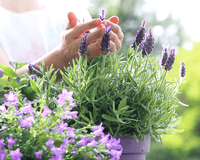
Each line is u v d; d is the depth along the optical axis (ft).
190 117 25.54
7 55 4.00
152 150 24.89
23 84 1.82
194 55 26.94
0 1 4.00
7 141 1.16
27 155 1.13
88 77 1.69
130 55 1.88
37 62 2.15
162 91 1.90
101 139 1.27
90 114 1.58
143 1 32.71
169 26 39.11
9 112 1.24
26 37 4.10
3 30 3.97
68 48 2.07
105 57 1.78
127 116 1.72
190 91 25.80
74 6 4.32
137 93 1.72
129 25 29.30
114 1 30.12
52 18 4.29
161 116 1.83
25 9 4.07
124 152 1.72
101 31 1.94
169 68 1.81
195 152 24.88
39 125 1.14
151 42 1.85
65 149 1.14
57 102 1.25
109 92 1.65
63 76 1.73
